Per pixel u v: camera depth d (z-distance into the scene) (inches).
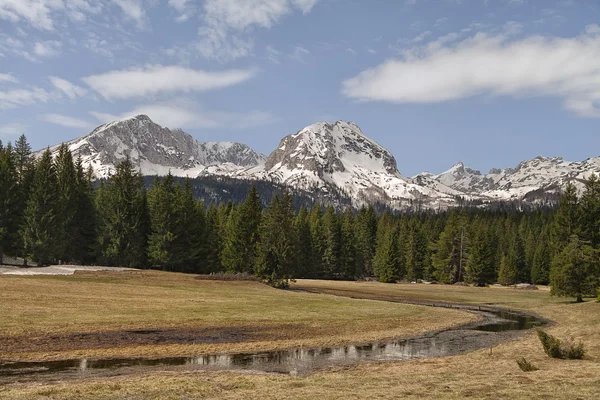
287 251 3019.2
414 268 4803.2
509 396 582.2
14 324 1172.5
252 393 650.2
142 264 3378.4
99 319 1330.0
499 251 5113.2
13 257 3144.7
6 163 2871.6
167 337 1194.6
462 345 1263.5
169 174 3435.0
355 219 5920.3
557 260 2566.4
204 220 3708.2
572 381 673.0
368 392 638.5
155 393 654.5
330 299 2313.0
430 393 621.3
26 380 775.7
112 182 3417.8
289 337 1290.6
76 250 3309.5
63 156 3432.6
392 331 1472.7
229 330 1331.2
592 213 2578.7
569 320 1798.7
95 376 817.5
